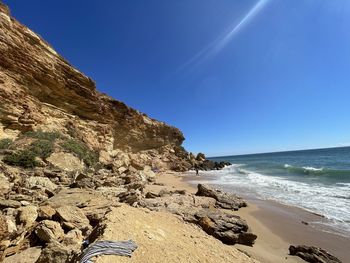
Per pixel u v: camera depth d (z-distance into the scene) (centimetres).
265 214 1370
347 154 8288
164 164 5028
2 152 1741
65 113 3094
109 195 1307
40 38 2777
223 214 1086
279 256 798
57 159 2031
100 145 3431
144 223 670
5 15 2350
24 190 1095
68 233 670
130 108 5088
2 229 564
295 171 3847
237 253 684
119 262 432
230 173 4269
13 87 2270
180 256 516
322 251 808
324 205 1512
